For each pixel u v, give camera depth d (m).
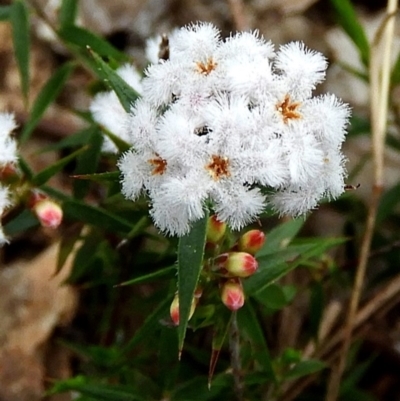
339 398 0.12
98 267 0.11
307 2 0.17
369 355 0.13
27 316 0.13
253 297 0.10
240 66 0.08
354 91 0.16
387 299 0.11
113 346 0.12
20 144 0.11
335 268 0.12
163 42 0.09
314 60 0.08
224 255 0.08
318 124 0.08
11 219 0.09
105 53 0.11
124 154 0.08
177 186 0.08
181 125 0.08
